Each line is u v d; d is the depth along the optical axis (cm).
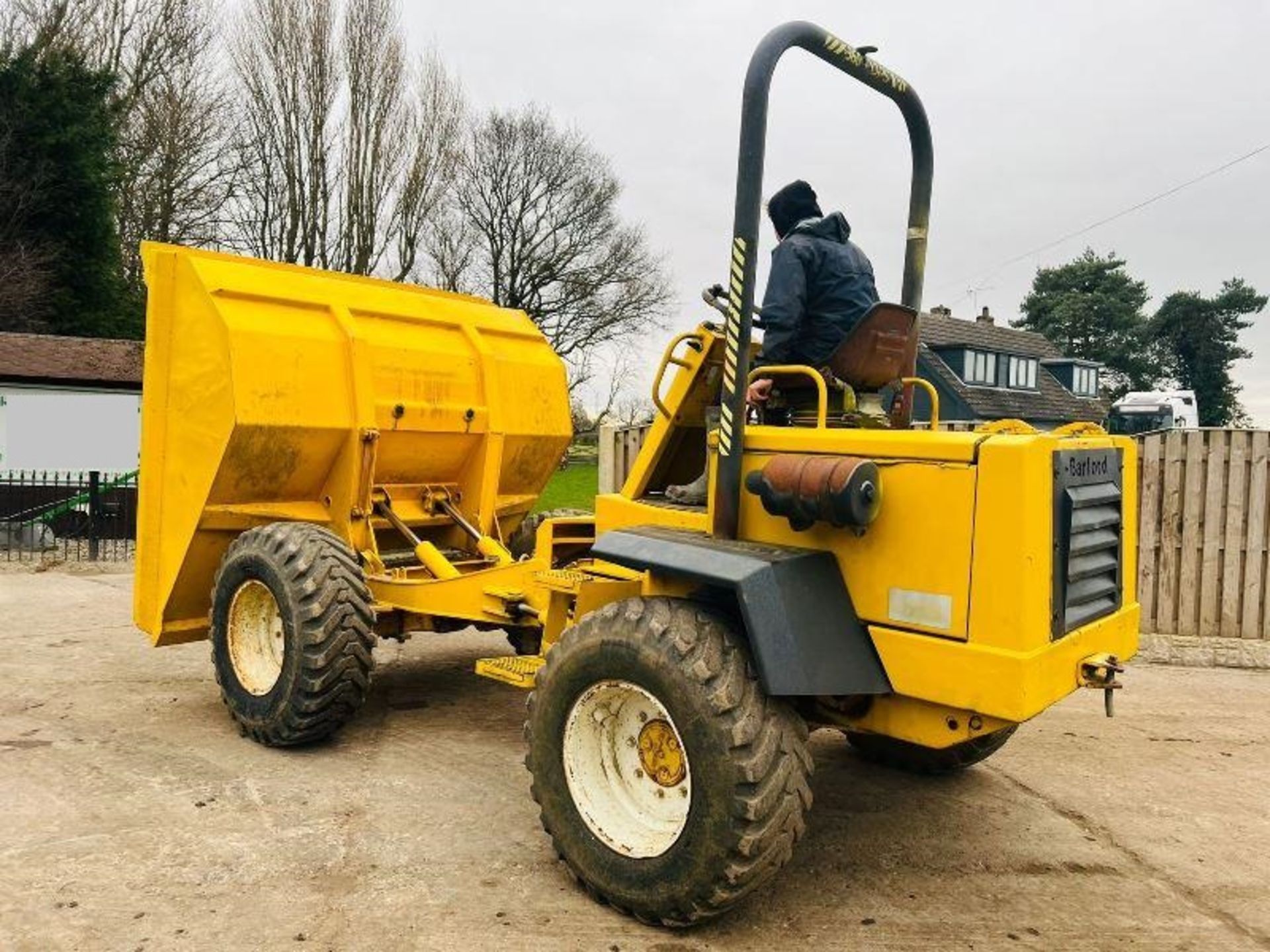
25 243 2630
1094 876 390
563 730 359
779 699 326
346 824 416
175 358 538
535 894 359
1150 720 612
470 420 621
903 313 386
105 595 967
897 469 323
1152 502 780
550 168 4128
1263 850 418
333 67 2889
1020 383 4175
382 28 2916
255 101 2891
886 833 427
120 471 1980
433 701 614
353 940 323
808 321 396
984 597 304
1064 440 323
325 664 483
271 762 491
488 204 4122
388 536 618
